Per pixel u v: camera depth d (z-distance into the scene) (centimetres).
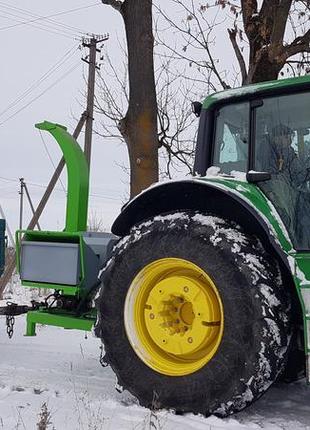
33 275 468
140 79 726
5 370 483
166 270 370
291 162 369
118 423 330
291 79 372
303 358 372
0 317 805
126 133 738
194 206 383
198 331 350
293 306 348
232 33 750
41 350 578
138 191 718
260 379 324
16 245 479
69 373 474
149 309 372
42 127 509
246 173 373
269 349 323
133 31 732
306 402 384
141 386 363
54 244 459
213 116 406
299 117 373
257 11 741
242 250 338
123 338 372
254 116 387
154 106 730
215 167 393
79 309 456
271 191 368
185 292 357
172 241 357
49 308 477
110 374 471
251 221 359
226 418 336
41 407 344
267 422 338
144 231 372
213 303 350
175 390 348
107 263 389
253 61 724
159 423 316
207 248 345
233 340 330
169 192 375
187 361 358
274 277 341
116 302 377
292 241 351
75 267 446
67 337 652
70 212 487
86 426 322
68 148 496
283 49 682
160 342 364
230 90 395
